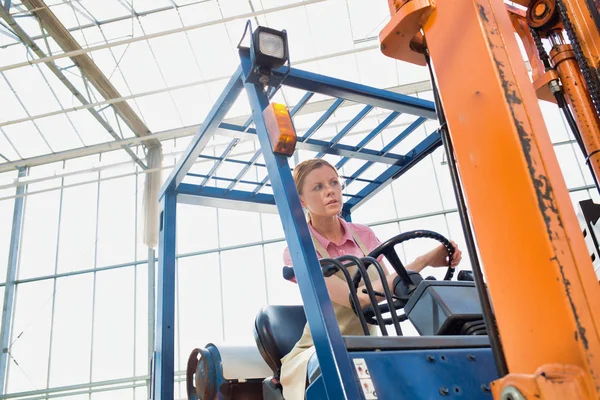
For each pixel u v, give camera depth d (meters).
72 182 11.10
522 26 1.32
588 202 1.72
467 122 0.94
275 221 10.30
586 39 1.15
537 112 0.90
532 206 0.83
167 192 2.39
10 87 9.62
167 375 2.06
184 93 9.71
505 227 0.86
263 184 2.53
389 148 2.43
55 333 10.16
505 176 0.87
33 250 10.80
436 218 9.58
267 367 2.03
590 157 1.12
